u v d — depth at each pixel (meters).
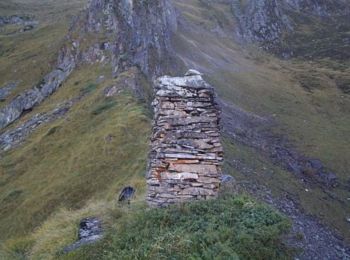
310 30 163.75
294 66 117.38
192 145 13.11
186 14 132.50
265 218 11.87
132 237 11.70
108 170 34.41
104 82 57.62
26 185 40.19
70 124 48.22
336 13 189.75
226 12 148.88
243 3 154.75
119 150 36.12
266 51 133.38
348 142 66.19
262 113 74.44
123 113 43.38
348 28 166.25
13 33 125.31
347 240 36.28
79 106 52.44
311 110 81.19
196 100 13.34
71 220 15.55
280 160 54.78
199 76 13.84
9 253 15.80
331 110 82.88
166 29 81.06
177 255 10.39
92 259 11.69
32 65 85.12
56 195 34.91
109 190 30.42
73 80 64.25
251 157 48.69
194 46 99.81
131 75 53.88
